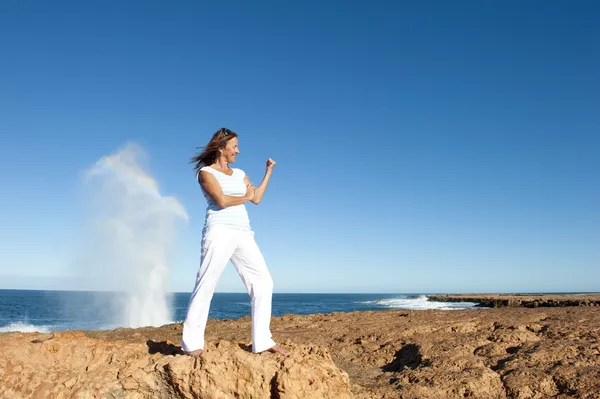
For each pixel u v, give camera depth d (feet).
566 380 17.34
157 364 12.95
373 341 26.32
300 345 14.84
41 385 12.75
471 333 25.40
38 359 13.34
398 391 18.17
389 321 32.40
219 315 130.62
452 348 22.52
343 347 25.76
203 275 12.79
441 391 17.89
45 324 82.89
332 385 13.15
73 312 133.59
